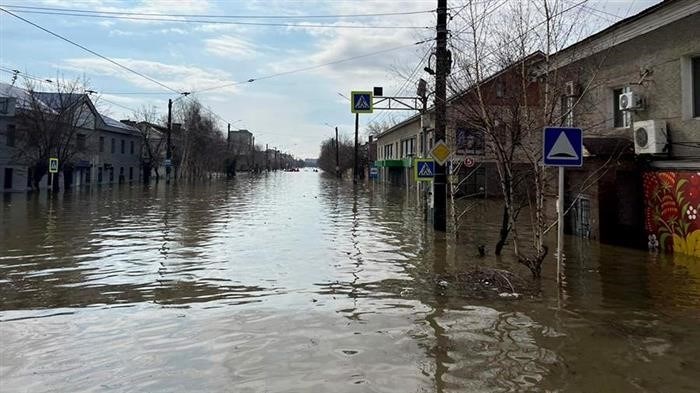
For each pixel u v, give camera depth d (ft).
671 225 34.22
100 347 16.43
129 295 23.45
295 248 37.58
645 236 36.88
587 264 30.53
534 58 30.73
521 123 30.55
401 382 13.69
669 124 35.45
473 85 31.12
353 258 33.27
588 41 41.32
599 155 38.32
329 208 76.95
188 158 210.59
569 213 44.42
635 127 37.17
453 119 38.42
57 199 91.04
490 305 21.39
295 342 16.92
